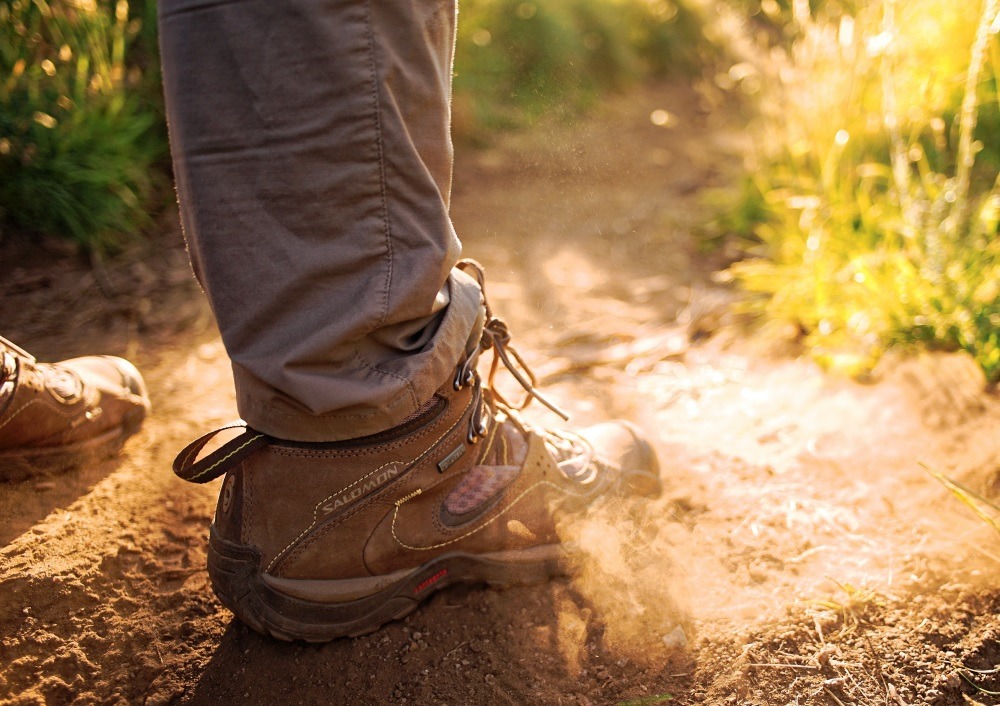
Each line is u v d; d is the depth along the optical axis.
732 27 5.41
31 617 1.17
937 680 1.10
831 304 2.22
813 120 2.87
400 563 1.17
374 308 0.95
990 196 2.22
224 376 1.94
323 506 1.08
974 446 1.58
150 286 2.36
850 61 2.74
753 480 1.56
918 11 2.78
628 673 1.12
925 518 1.42
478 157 3.85
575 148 4.07
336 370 0.98
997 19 2.03
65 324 2.15
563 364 2.12
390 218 0.95
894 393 1.80
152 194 2.80
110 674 1.12
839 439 1.68
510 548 1.24
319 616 1.14
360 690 1.11
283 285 0.94
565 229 3.11
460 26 4.43
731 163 3.93
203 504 1.45
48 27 2.74
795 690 1.09
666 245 2.98
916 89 2.73
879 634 1.18
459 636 1.19
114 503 1.42
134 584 1.26
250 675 1.12
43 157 2.49
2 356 1.32
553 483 1.25
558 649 1.16
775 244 2.75
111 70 2.81
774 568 1.31
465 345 1.09
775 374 2.02
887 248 2.30
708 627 1.19
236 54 0.87
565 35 4.84
